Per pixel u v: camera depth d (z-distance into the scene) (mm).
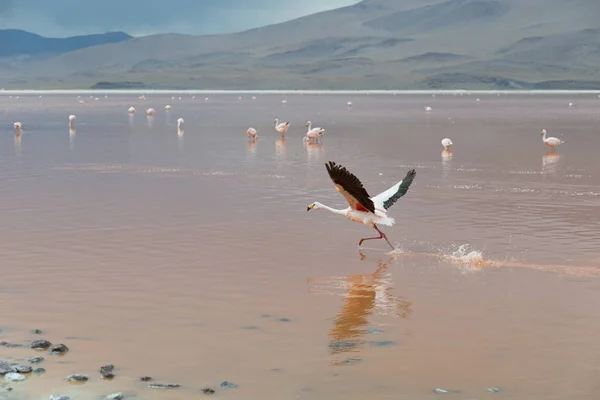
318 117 70312
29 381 10047
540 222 19922
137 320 12484
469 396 9789
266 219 20250
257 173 29188
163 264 15812
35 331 11875
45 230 18797
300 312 12945
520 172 29516
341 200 23047
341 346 11430
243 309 13086
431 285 14547
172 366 10648
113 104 108688
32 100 127062
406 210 21594
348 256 16641
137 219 20172
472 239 18109
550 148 38656
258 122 62438
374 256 16672
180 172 29391
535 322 12453
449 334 11922
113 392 9773
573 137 45750
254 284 14516
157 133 49969
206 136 47500
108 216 20547
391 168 30844
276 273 15281
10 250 16828
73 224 19516
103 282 14516
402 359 10945
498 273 15320
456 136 46594
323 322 12469
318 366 10703
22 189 25094
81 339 11609
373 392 9898
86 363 10703
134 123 61031
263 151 37844
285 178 27734
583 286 14375
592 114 74562
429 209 21719
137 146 40500
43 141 43469
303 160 33719
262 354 11117
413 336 11852
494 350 11289
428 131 50938
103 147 39844
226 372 10477
